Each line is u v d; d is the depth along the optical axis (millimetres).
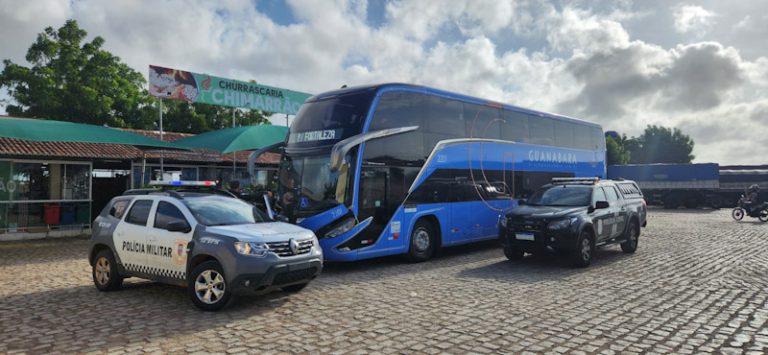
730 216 29094
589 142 19547
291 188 11703
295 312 7402
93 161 19719
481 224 14383
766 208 24328
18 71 28000
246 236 7480
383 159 11727
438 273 10891
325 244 10930
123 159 19719
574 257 11312
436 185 13055
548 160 17156
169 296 8516
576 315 7191
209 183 10594
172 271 7965
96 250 9211
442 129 13359
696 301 8062
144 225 8531
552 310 7484
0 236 16531
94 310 7574
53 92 27938
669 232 19469
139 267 8445
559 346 5809
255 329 6531
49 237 17453
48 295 8664
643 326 6625
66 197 18109
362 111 11398
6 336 6270
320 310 7520
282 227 8273
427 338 6117
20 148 17219
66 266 11789
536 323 6766
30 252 14062
